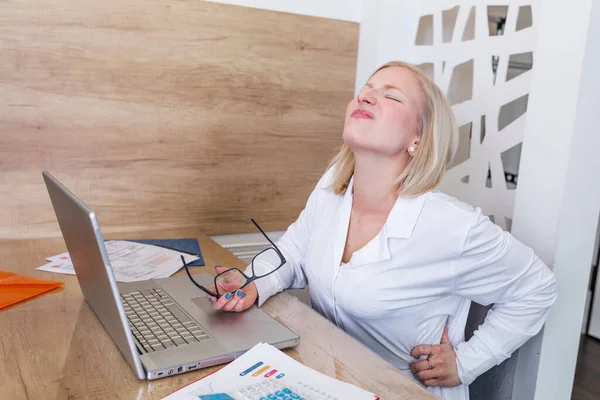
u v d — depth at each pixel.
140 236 1.58
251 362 0.85
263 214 1.81
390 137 1.10
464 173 1.66
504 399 1.40
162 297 1.10
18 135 1.42
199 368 0.84
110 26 1.47
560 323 1.41
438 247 1.13
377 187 1.18
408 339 1.22
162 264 1.34
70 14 1.42
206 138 1.66
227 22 1.62
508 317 1.22
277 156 1.79
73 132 1.48
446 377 1.18
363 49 1.86
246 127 1.72
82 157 1.51
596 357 2.50
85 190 1.53
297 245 1.39
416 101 1.13
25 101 1.41
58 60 1.43
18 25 1.37
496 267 1.17
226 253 1.47
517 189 1.41
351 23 1.84
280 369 0.83
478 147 1.61
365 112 1.12
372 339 1.24
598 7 1.23
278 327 0.99
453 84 1.77
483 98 1.59
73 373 0.82
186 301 1.09
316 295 1.26
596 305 2.72
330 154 1.89
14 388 0.77
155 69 1.55
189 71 1.59
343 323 1.22
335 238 1.22
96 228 0.73
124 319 0.78
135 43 1.51
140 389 0.79
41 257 1.34
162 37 1.54
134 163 1.58
